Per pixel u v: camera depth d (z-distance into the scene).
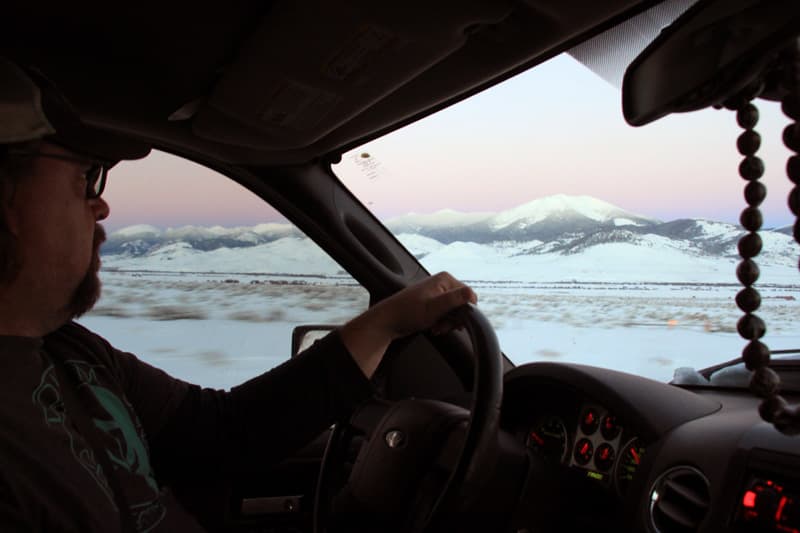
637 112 0.70
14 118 0.88
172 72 1.76
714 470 1.21
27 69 0.96
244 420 1.36
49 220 0.96
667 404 1.44
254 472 2.17
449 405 1.36
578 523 1.46
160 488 1.20
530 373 1.67
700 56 0.61
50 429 0.94
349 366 1.31
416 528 1.22
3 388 0.90
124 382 1.30
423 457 1.27
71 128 0.97
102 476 0.99
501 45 1.48
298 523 2.25
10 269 0.93
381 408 1.51
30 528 0.83
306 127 2.03
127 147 1.08
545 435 1.69
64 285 1.01
